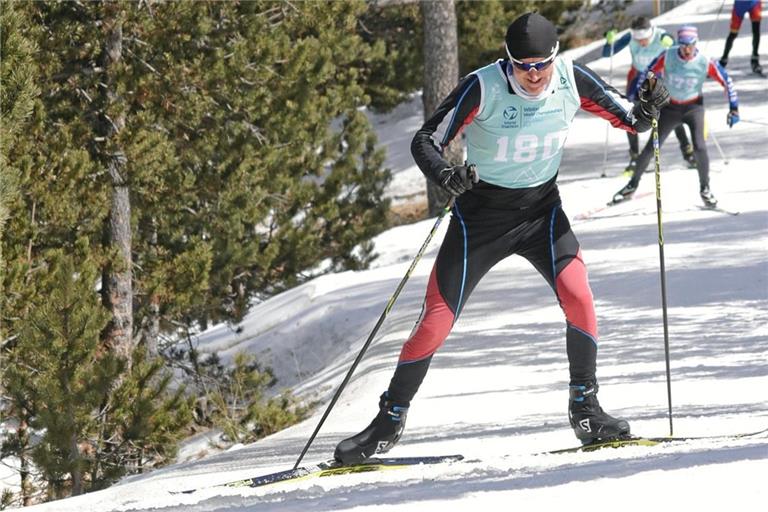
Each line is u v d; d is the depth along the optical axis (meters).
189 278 35.31
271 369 34.34
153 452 27.97
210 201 38.56
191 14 33.38
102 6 32.31
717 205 33.94
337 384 27.25
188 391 35.56
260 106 37.41
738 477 8.08
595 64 61.00
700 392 16.11
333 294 36.97
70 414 25.09
